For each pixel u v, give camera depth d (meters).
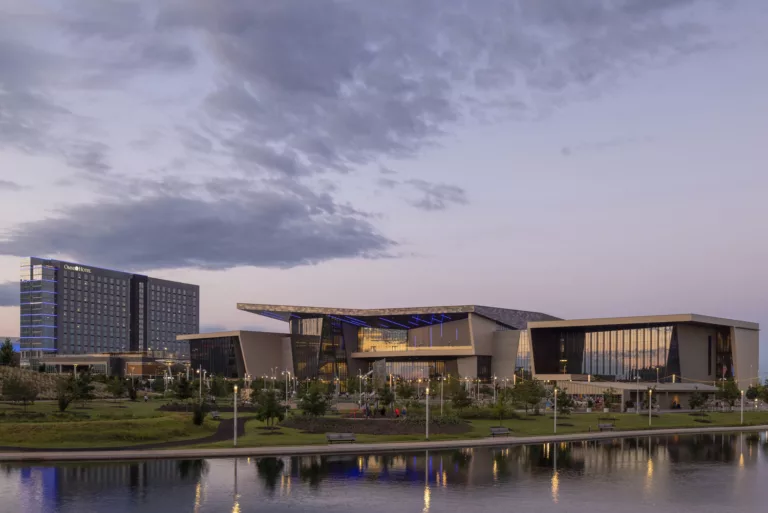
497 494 38.94
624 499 38.09
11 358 177.50
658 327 172.50
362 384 153.00
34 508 34.03
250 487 39.66
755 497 39.12
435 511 34.53
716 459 55.53
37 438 56.09
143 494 37.38
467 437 68.38
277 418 78.94
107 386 129.88
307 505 35.44
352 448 55.25
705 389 144.62
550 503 36.78
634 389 131.75
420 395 152.38
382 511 34.44
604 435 72.62
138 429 61.16
